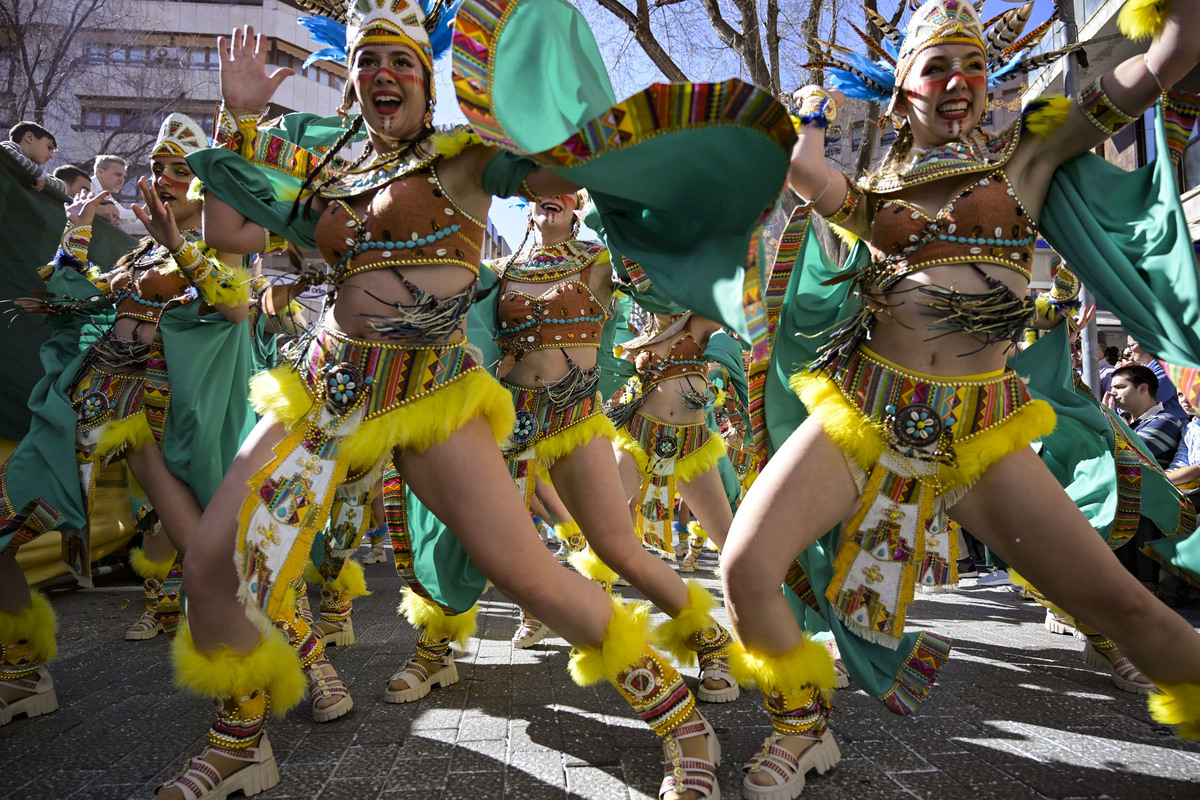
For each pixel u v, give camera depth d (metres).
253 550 1.95
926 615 4.73
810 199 2.27
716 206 1.78
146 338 3.16
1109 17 9.61
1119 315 2.38
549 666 3.53
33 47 15.69
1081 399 3.26
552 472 3.03
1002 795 2.09
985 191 2.17
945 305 2.09
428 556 2.97
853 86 2.62
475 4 1.91
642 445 4.16
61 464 3.02
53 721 2.73
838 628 2.32
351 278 2.12
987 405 2.11
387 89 2.12
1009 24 2.47
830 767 2.23
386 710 2.86
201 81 27.77
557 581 2.08
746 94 1.56
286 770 2.29
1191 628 2.05
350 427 2.03
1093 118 2.25
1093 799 2.07
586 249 3.35
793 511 2.11
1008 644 3.89
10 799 2.08
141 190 2.79
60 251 3.74
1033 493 2.06
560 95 2.01
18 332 4.96
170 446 3.03
